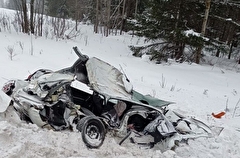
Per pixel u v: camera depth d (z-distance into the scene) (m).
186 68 15.84
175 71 14.43
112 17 28.52
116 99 4.59
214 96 10.27
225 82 13.84
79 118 4.49
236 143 5.75
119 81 4.82
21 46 11.03
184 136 4.75
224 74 15.64
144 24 17.38
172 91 9.70
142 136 4.89
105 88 4.58
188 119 5.55
